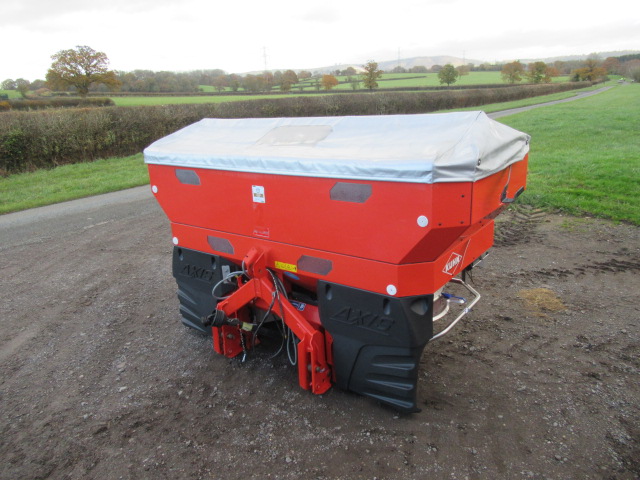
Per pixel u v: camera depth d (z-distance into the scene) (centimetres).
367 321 290
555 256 586
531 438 288
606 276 523
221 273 371
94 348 426
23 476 279
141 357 407
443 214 241
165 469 279
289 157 293
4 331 466
